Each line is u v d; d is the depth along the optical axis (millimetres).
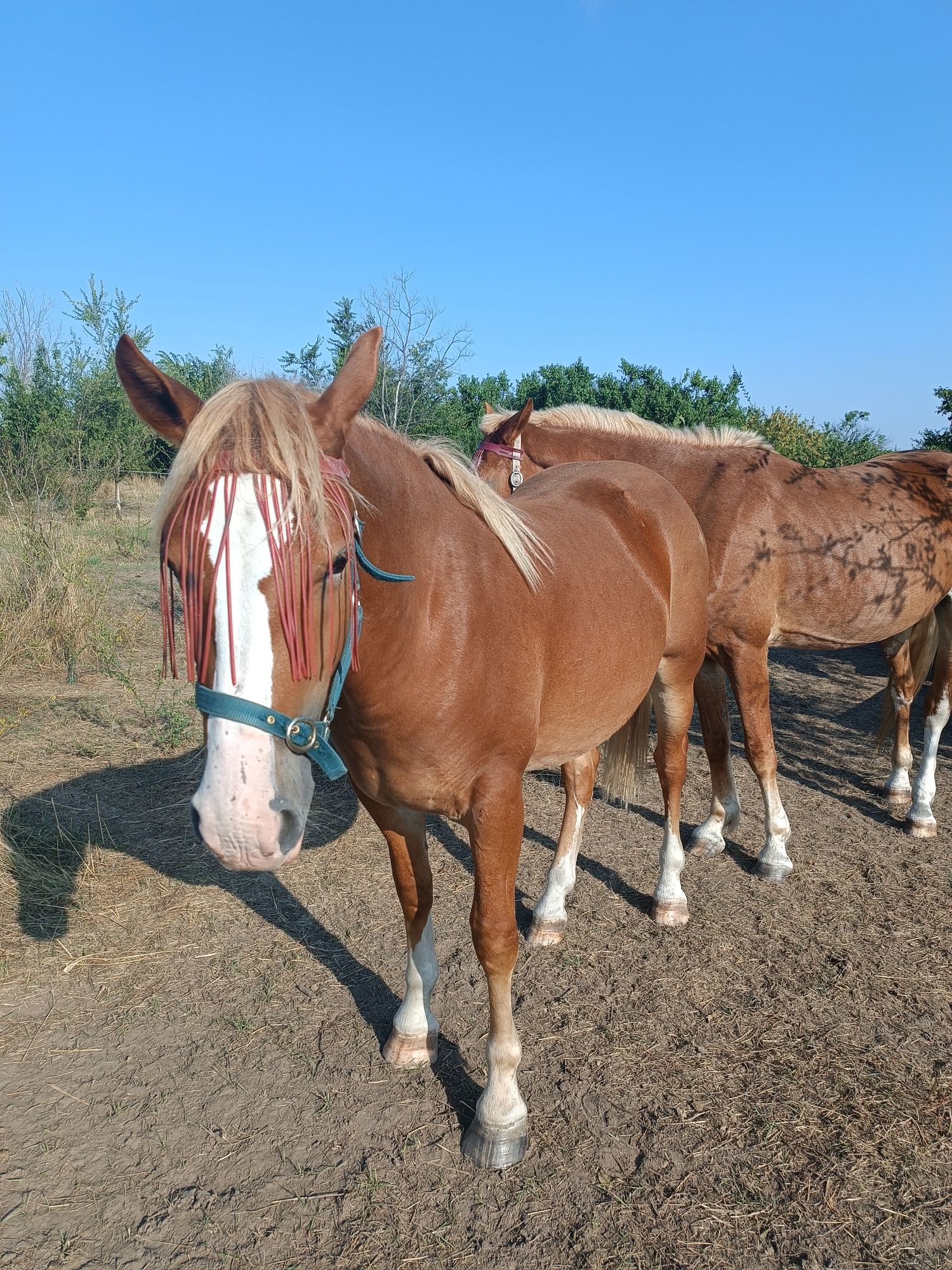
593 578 2479
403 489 1843
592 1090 2348
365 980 2859
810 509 3676
